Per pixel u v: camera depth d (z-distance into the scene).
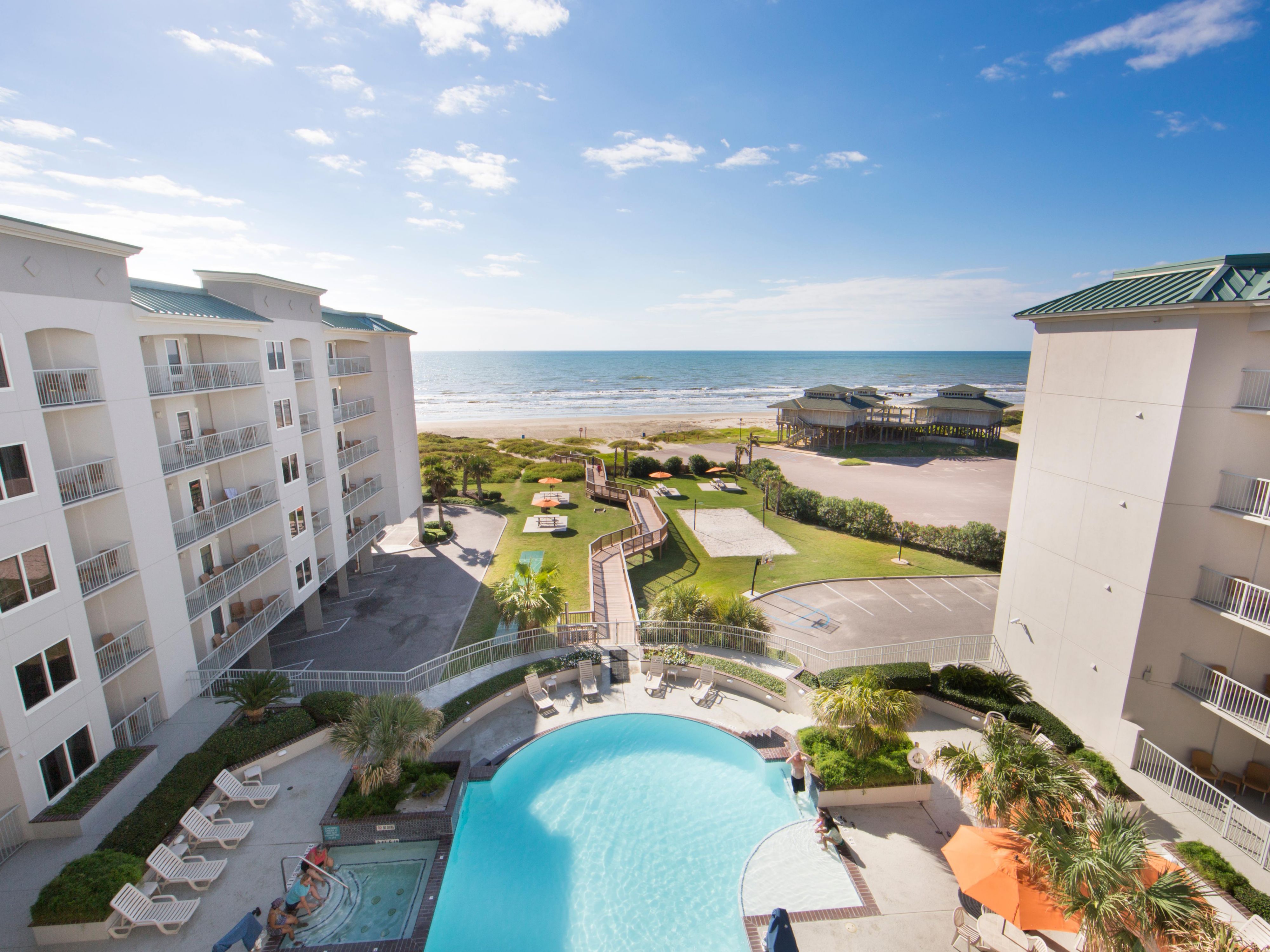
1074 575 18.62
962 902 12.71
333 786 16.00
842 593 31.58
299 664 23.81
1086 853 10.91
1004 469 64.00
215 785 14.88
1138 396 16.23
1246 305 13.70
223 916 12.02
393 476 34.59
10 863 12.90
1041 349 20.11
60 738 14.20
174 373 20.09
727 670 21.44
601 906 12.69
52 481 14.05
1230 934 10.02
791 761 16.30
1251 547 15.06
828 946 11.60
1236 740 15.98
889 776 15.59
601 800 15.91
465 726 18.75
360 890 12.86
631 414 127.25
